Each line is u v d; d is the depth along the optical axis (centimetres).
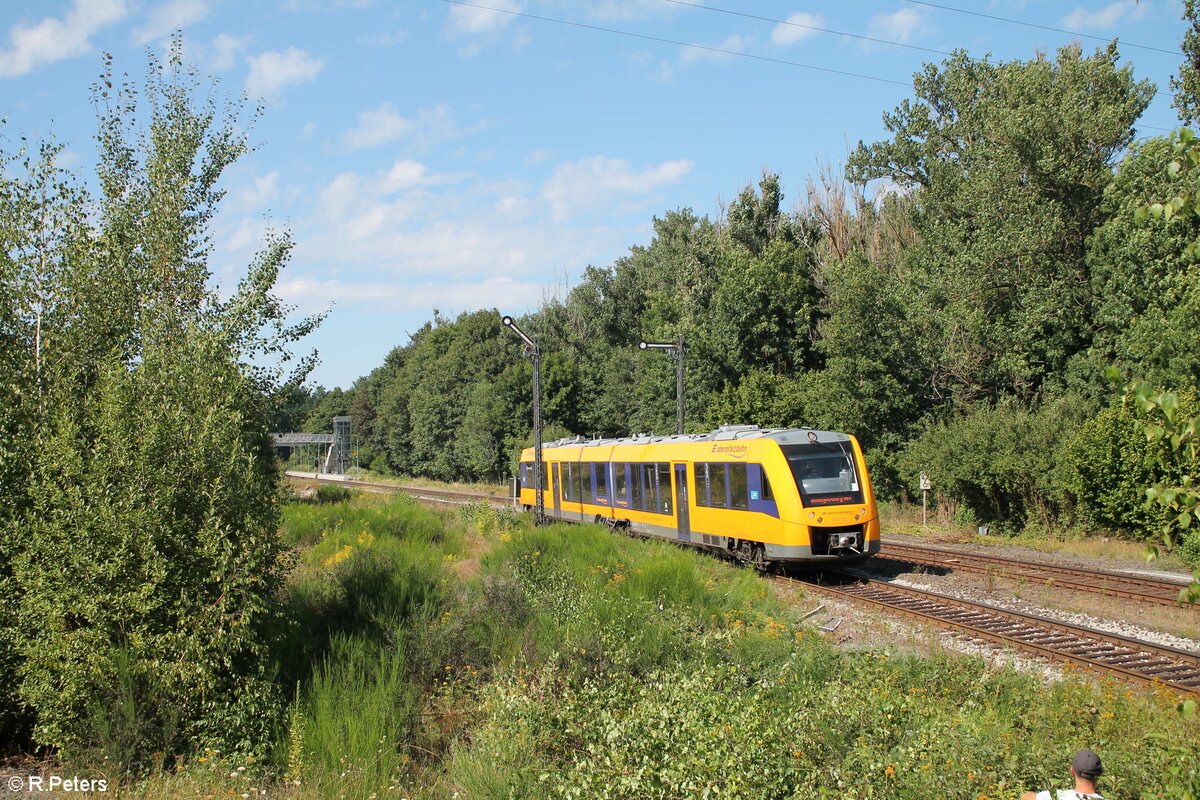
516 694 916
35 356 955
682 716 791
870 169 4497
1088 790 524
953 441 2762
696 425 3981
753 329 4078
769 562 1891
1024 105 3066
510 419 5778
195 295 1184
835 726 796
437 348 8006
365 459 9500
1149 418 417
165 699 852
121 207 1180
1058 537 2436
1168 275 2294
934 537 2650
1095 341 2767
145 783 766
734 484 1972
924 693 935
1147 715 833
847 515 1786
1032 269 3017
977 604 1470
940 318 3225
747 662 1116
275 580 977
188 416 905
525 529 2258
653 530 2383
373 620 1231
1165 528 426
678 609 1360
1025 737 781
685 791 671
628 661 1084
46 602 823
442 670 1113
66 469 839
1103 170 2992
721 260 4381
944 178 3878
